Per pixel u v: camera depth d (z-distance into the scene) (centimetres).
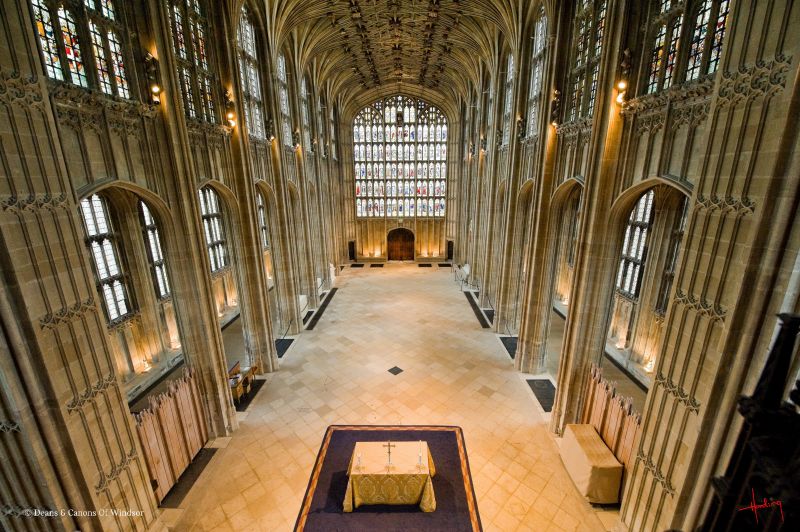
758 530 185
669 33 770
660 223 1366
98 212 1230
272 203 1764
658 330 1380
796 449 163
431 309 2306
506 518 851
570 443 977
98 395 673
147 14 849
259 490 935
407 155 3553
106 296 1253
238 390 1285
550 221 1340
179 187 941
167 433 930
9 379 547
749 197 514
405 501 879
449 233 3694
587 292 1009
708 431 583
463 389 1384
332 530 826
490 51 2075
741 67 527
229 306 2184
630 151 882
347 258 3734
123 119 807
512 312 1891
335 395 1350
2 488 587
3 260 526
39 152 568
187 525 846
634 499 760
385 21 2083
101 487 677
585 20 1130
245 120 1331
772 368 191
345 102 3284
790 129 459
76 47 718
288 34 1828
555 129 1262
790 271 479
